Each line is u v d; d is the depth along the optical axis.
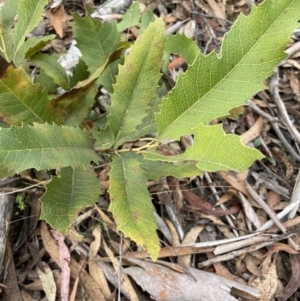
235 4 0.41
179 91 0.18
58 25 0.38
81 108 0.26
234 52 0.18
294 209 0.30
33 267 0.28
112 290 0.27
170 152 0.32
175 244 0.29
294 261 0.29
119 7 0.39
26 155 0.17
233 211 0.31
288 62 0.37
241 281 0.28
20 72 0.20
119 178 0.20
